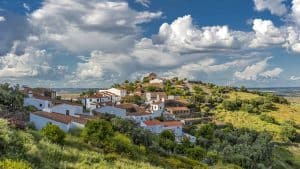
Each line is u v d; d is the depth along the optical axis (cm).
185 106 17650
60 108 9306
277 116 18700
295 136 15462
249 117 17312
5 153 2848
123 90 18800
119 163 4481
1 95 6938
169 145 8300
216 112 17738
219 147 10912
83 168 3628
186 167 6234
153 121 11900
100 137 5525
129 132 7344
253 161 10125
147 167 4812
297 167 12125
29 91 11044
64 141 4888
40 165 3073
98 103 13525
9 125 4131
